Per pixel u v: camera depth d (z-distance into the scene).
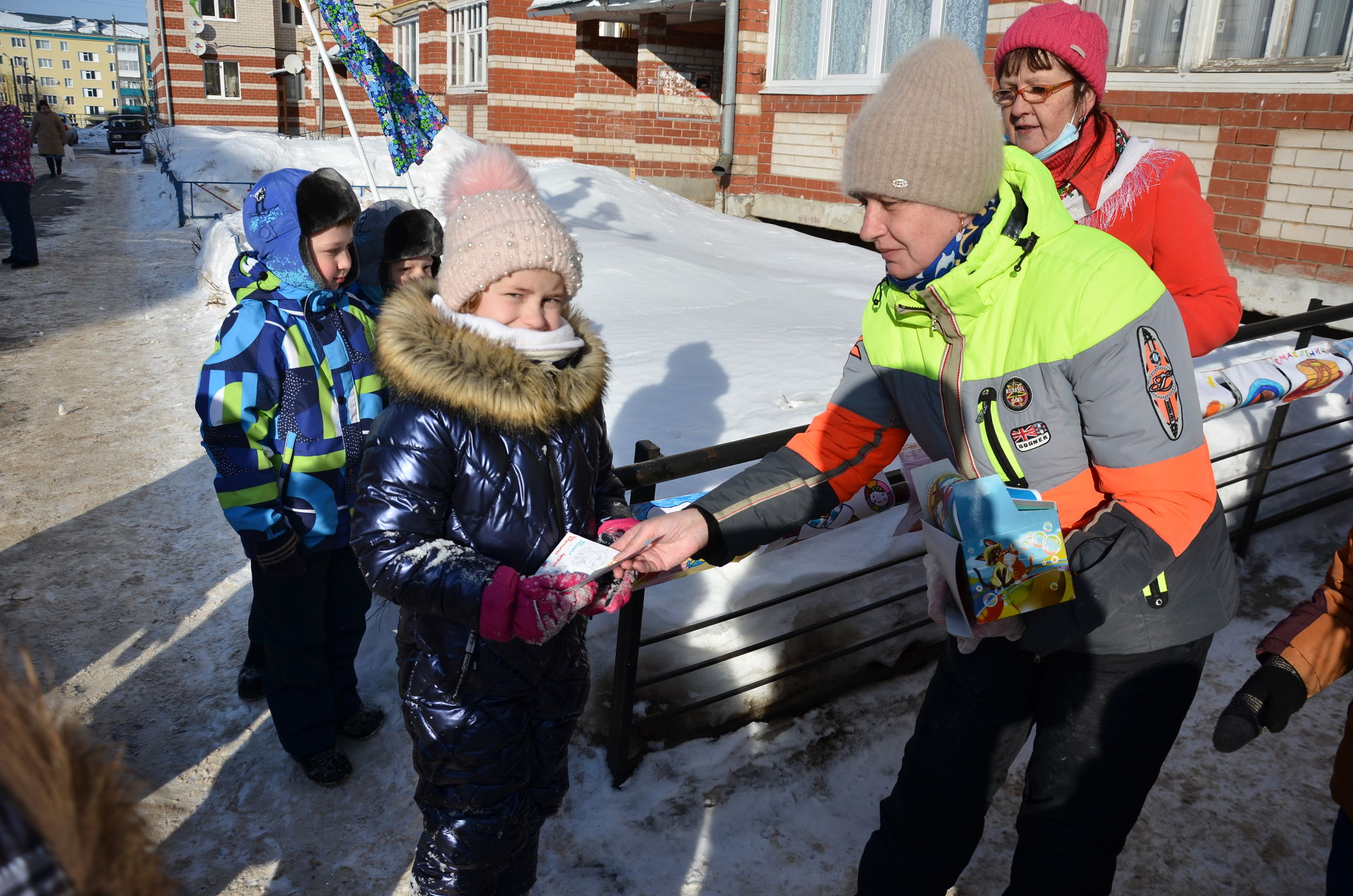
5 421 5.41
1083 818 1.67
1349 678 3.14
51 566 3.77
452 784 1.79
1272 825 2.50
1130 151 2.19
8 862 0.40
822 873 2.31
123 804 0.47
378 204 3.09
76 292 8.67
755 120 12.89
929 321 1.61
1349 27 6.51
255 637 2.88
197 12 30.27
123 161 25.36
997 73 2.28
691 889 2.24
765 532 1.80
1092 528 1.45
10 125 9.37
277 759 2.67
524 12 17.97
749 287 7.37
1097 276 1.40
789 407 4.15
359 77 6.74
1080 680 1.64
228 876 2.26
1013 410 1.52
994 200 1.45
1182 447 1.41
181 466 4.81
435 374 1.60
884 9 10.61
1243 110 7.16
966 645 1.54
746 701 2.78
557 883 2.23
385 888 2.25
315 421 2.39
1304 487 3.98
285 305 2.38
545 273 1.65
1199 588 1.58
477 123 20.09
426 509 1.64
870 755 2.70
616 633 2.65
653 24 13.69
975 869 2.35
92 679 3.03
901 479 2.46
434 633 1.73
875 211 1.48
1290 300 7.09
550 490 1.73
